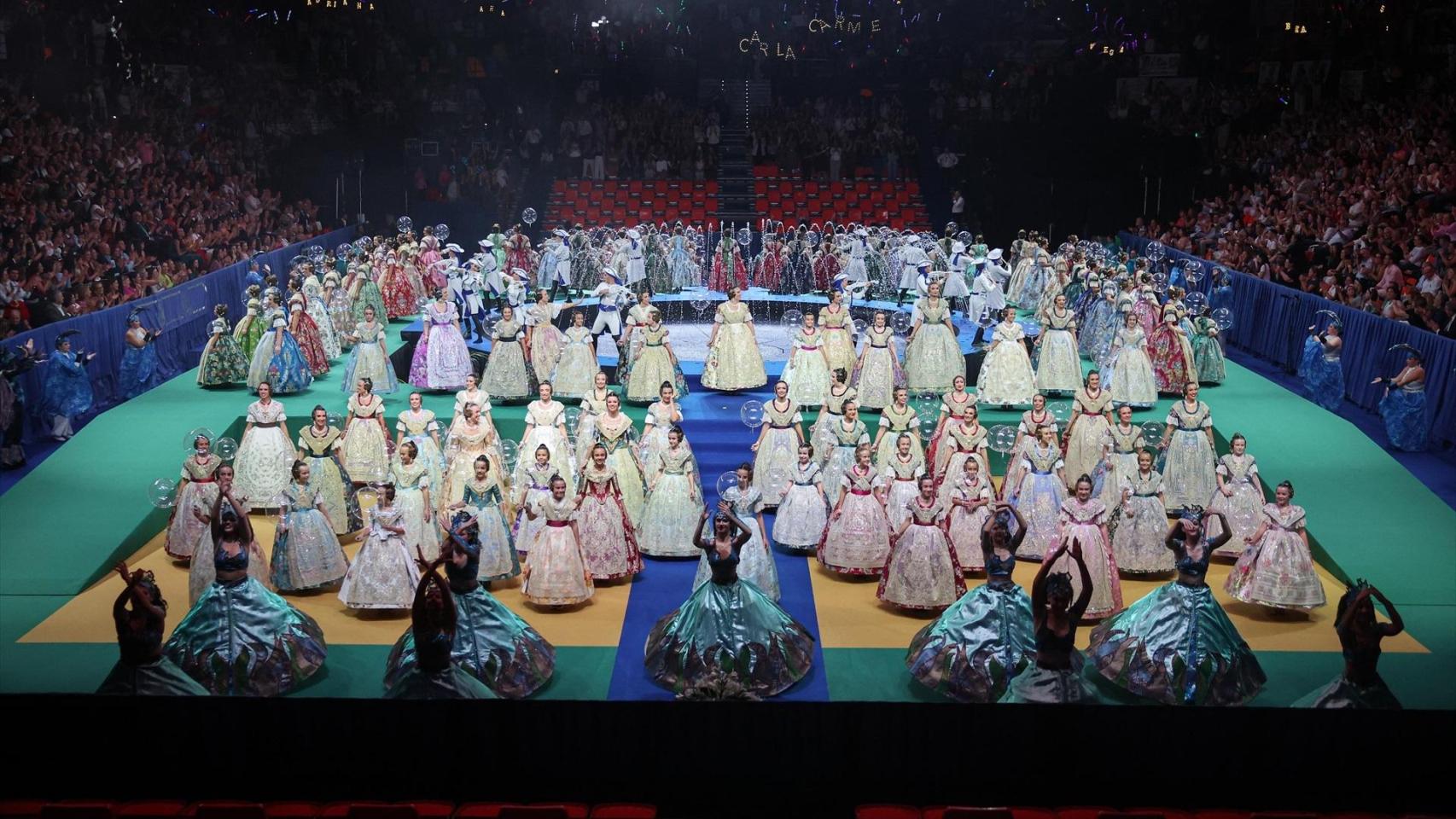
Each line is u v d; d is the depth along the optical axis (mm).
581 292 27094
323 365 19984
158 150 28172
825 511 14625
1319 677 11727
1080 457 15961
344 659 11953
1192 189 32250
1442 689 11477
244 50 35406
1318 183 27125
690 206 35031
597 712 10484
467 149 35250
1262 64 34719
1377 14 32875
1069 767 10570
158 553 14750
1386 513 15094
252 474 15406
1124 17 37719
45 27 29094
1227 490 14602
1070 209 33625
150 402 18156
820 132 36562
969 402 15336
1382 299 20266
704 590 11531
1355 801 10570
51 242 21578
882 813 9727
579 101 37375
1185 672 11102
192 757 10617
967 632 11258
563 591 13047
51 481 15500
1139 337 18188
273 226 29250
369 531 13016
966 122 36625
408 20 38031
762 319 25391
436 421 15297
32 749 10609
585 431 15742
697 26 39688
